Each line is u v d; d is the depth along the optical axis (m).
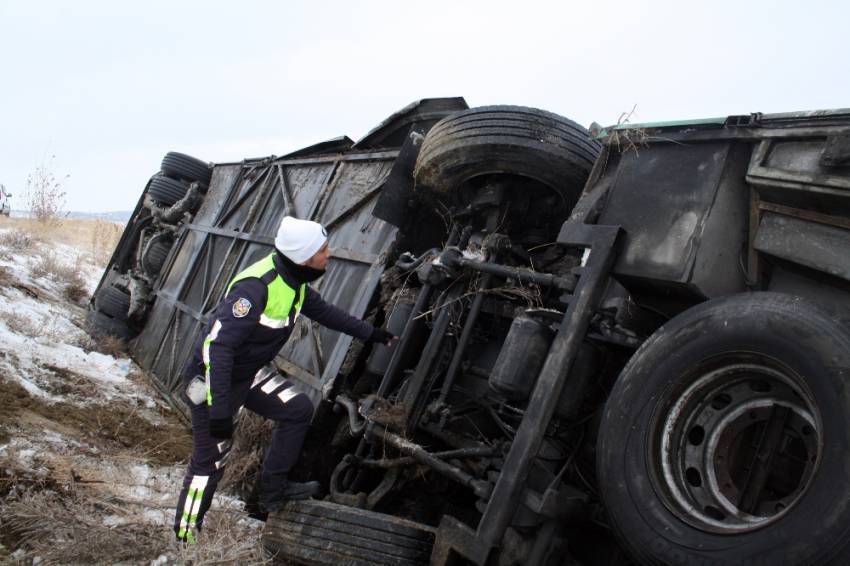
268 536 3.41
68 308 10.41
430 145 4.15
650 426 2.55
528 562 2.78
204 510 3.36
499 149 3.76
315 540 3.29
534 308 3.50
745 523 2.28
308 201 6.60
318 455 4.37
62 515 3.17
